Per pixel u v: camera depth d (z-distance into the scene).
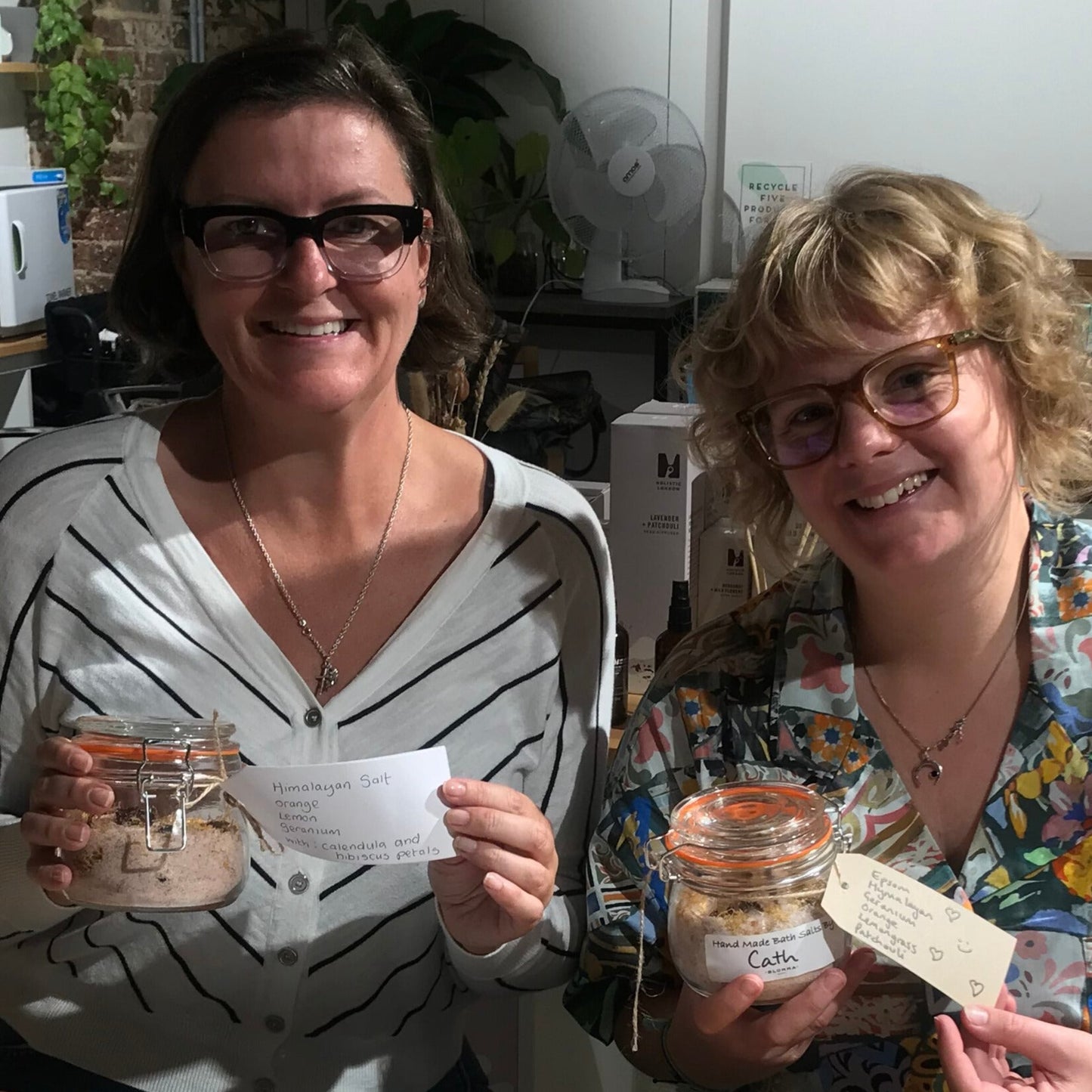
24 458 0.91
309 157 0.79
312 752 0.86
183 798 0.73
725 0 2.93
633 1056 0.82
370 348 0.83
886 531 0.73
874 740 0.80
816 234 0.72
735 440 0.82
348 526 0.90
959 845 0.80
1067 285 0.77
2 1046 0.92
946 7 2.74
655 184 2.59
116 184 3.18
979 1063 0.69
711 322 0.80
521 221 3.17
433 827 0.72
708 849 0.71
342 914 0.87
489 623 0.90
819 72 2.86
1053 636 0.77
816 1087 0.80
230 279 0.80
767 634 0.85
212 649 0.87
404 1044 0.92
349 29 0.87
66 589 0.88
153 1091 0.89
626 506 1.25
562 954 0.87
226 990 0.87
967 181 2.80
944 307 0.72
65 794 0.73
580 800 0.93
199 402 0.96
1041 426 0.77
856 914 0.69
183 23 3.16
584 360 3.14
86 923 0.88
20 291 2.41
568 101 3.14
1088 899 0.75
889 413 0.72
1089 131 2.70
